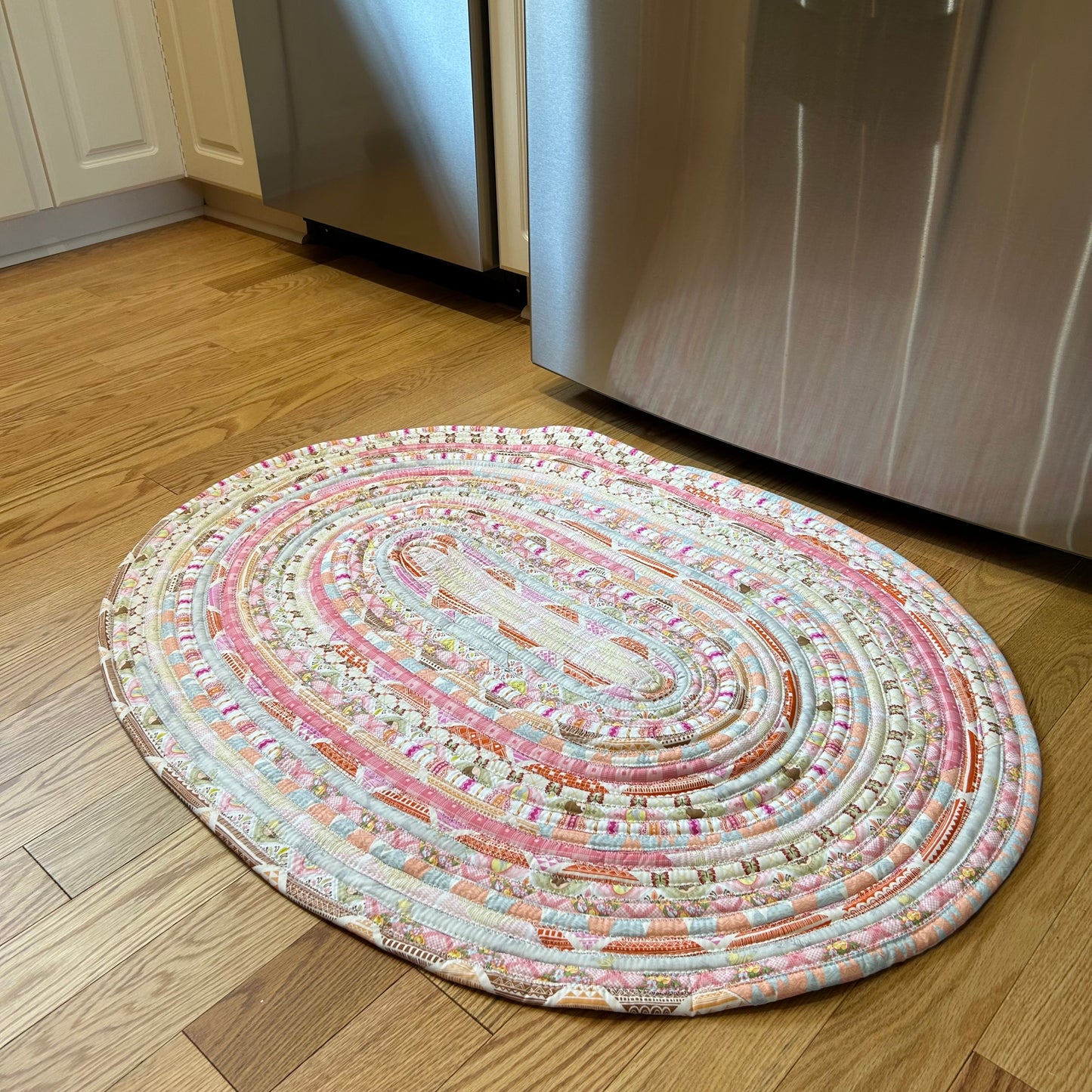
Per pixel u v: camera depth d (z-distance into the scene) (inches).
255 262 88.3
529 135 58.6
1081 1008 31.9
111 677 44.3
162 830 38.2
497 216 71.4
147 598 48.9
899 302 47.9
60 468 60.1
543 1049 31.2
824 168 47.3
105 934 34.5
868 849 36.5
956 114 42.4
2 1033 31.6
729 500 55.7
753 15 46.2
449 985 33.0
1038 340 44.7
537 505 55.6
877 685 43.6
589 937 33.8
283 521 54.2
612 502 55.8
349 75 72.6
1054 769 40.0
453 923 34.3
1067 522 47.9
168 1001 32.5
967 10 40.3
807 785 39.0
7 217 85.5
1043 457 47.1
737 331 54.8
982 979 32.7
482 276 82.3
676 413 60.4
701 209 52.8
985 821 37.4
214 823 37.7
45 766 40.8
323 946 34.2
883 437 52.0
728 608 48.1
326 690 43.4
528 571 50.7
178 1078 30.5
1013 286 44.3
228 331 76.0
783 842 36.9
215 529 53.7
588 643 46.2
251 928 34.7
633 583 49.9
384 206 76.9
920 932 33.6
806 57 45.4
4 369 71.1
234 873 36.6
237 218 97.2
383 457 59.6
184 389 68.1
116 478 59.1
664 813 37.9
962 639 45.7
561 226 59.9
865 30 43.3
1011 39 39.8
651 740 40.9
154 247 92.2
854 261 48.4
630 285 58.4
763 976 32.4
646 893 35.2
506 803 38.4
